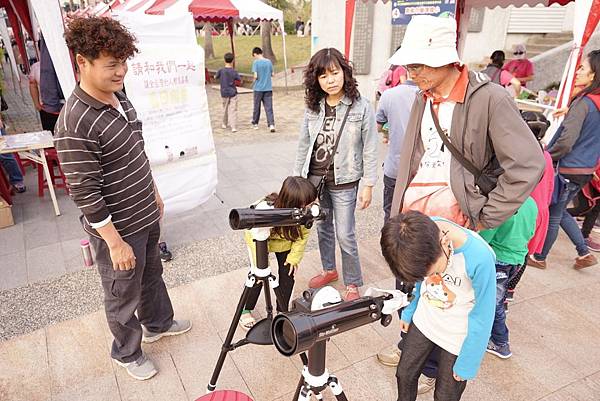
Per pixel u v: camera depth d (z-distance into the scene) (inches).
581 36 155.6
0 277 129.3
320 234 120.3
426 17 66.9
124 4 256.2
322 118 104.3
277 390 88.0
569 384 89.5
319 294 49.1
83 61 65.8
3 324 107.6
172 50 138.8
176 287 123.0
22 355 97.0
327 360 95.8
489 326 59.7
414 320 70.9
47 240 152.3
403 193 81.4
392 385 89.3
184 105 146.5
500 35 428.8
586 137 120.6
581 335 104.0
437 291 63.6
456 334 64.0
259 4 334.0
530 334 104.3
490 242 84.0
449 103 70.2
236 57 768.9
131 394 87.0
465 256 57.9
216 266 135.0
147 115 137.6
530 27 422.0
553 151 122.1
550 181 95.2
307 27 946.1
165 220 169.3
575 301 117.1
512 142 64.2
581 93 120.2
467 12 219.3
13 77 469.4
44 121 201.8
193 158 153.5
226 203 186.7
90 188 69.6
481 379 90.5
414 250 50.8
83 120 67.1
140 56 131.5
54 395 86.7
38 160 166.7
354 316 45.2
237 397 58.6
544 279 127.5
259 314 110.4
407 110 115.6
